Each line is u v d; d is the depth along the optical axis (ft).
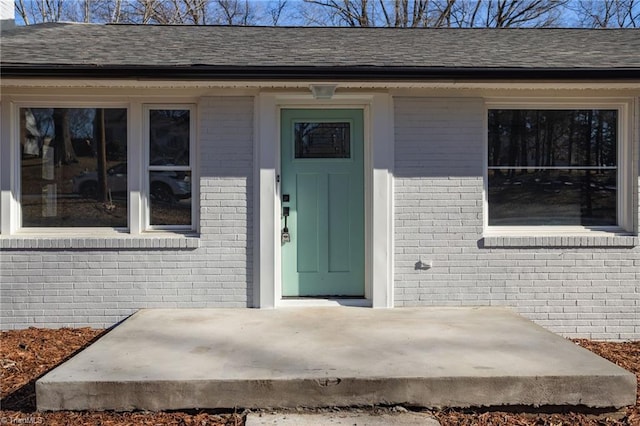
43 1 68.33
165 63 18.61
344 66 18.48
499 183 21.02
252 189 20.40
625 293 20.53
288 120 21.31
